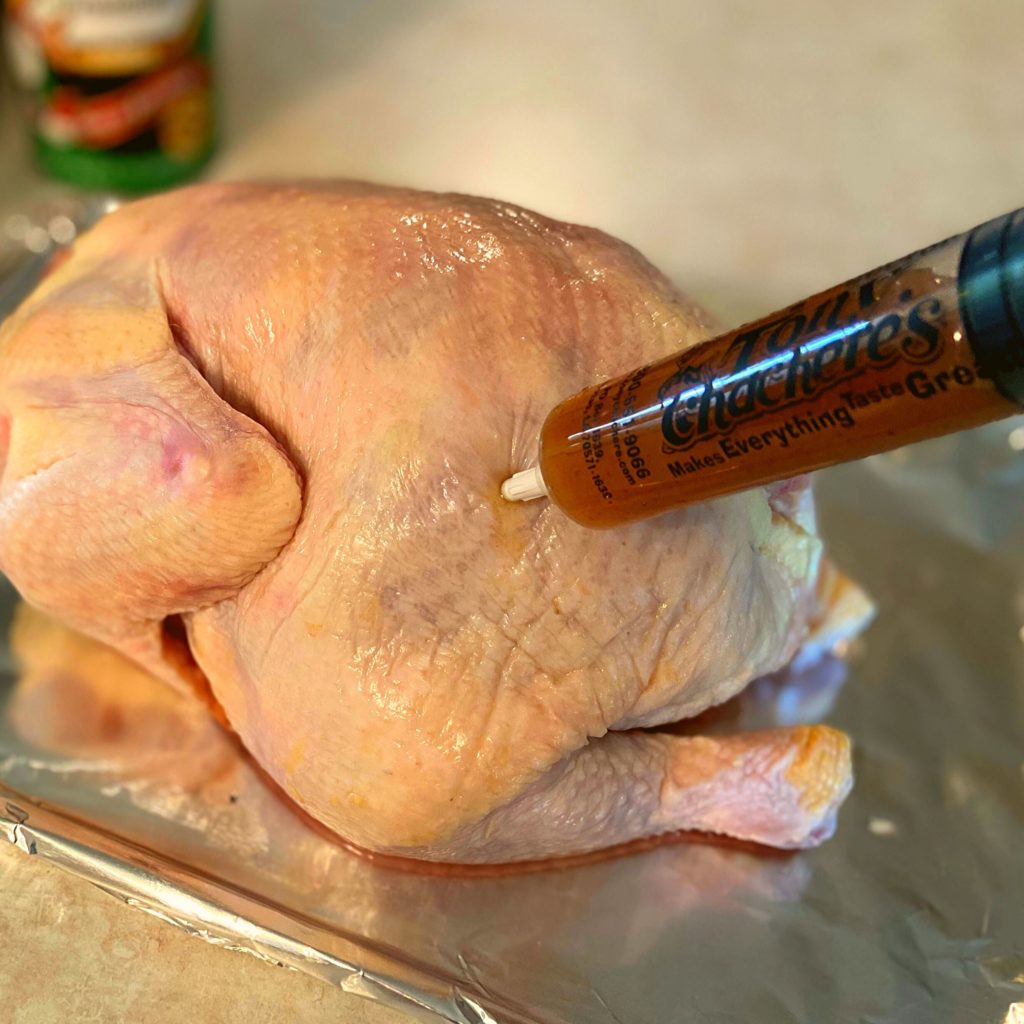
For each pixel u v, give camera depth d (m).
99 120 0.51
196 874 0.30
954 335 0.18
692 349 0.22
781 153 0.61
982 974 0.31
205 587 0.29
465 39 0.66
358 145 0.59
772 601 0.31
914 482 0.45
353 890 0.31
